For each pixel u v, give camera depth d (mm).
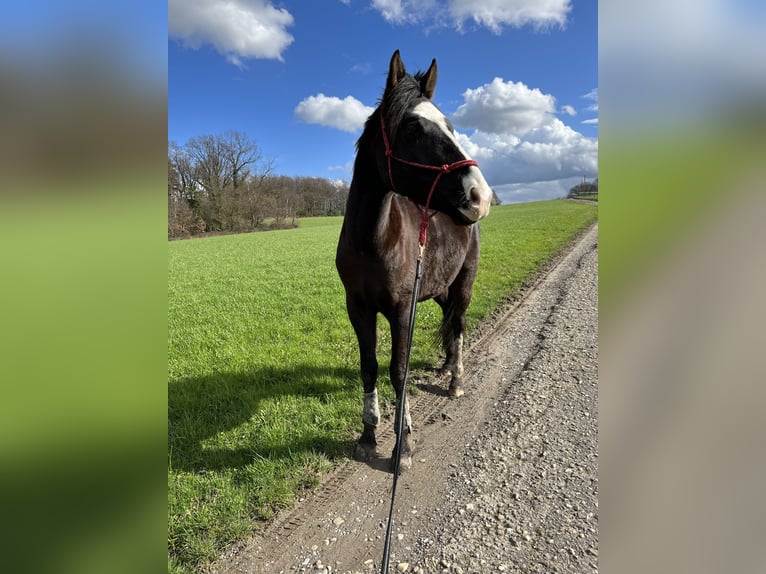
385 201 2771
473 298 7957
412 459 3223
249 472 2988
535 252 14000
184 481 2900
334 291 9281
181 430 3490
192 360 5164
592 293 8258
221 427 3547
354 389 4242
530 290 8844
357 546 2441
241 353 5344
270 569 2309
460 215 2416
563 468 3037
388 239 2818
